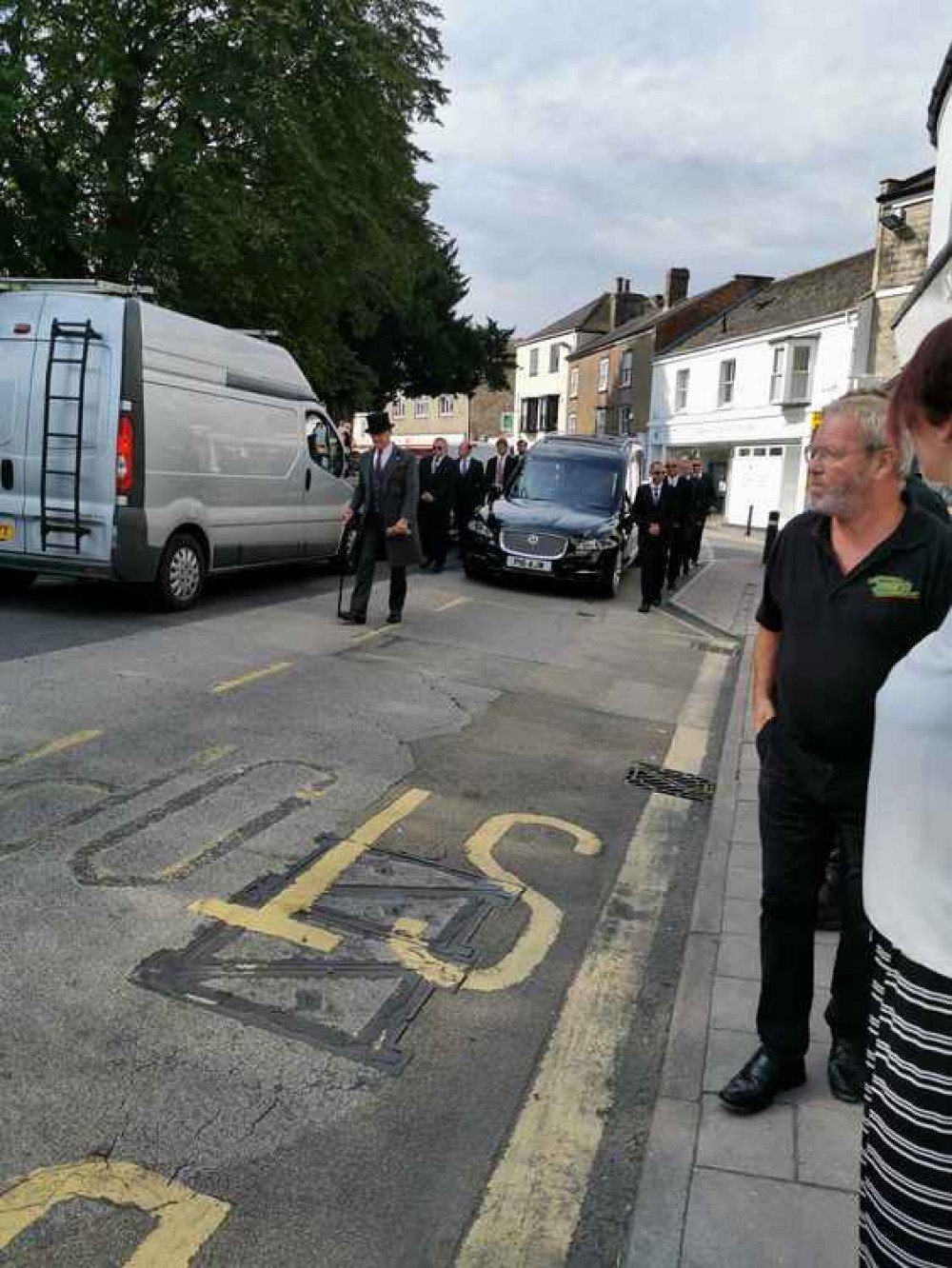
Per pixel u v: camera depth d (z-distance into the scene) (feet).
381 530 33.09
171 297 57.06
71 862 14.11
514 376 215.31
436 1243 8.22
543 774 19.83
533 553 44.39
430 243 73.46
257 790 17.34
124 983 11.30
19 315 30.25
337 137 57.93
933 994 4.89
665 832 17.47
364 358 109.91
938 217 44.11
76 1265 7.66
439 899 14.07
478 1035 11.08
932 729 4.85
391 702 23.70
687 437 133.49
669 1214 8.23
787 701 8.93
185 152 52.49
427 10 64.39
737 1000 11.64
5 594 34.09
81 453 29.96
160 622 30.83
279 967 11.91
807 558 8.86
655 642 35.42
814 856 9.30
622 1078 10.61
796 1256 7.84
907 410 5.08
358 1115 9.61
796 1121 9.45
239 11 51.96
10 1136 8.91
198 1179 8.62
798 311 112.57
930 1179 4.95
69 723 19.98
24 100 47.96
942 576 8.27
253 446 36.29
